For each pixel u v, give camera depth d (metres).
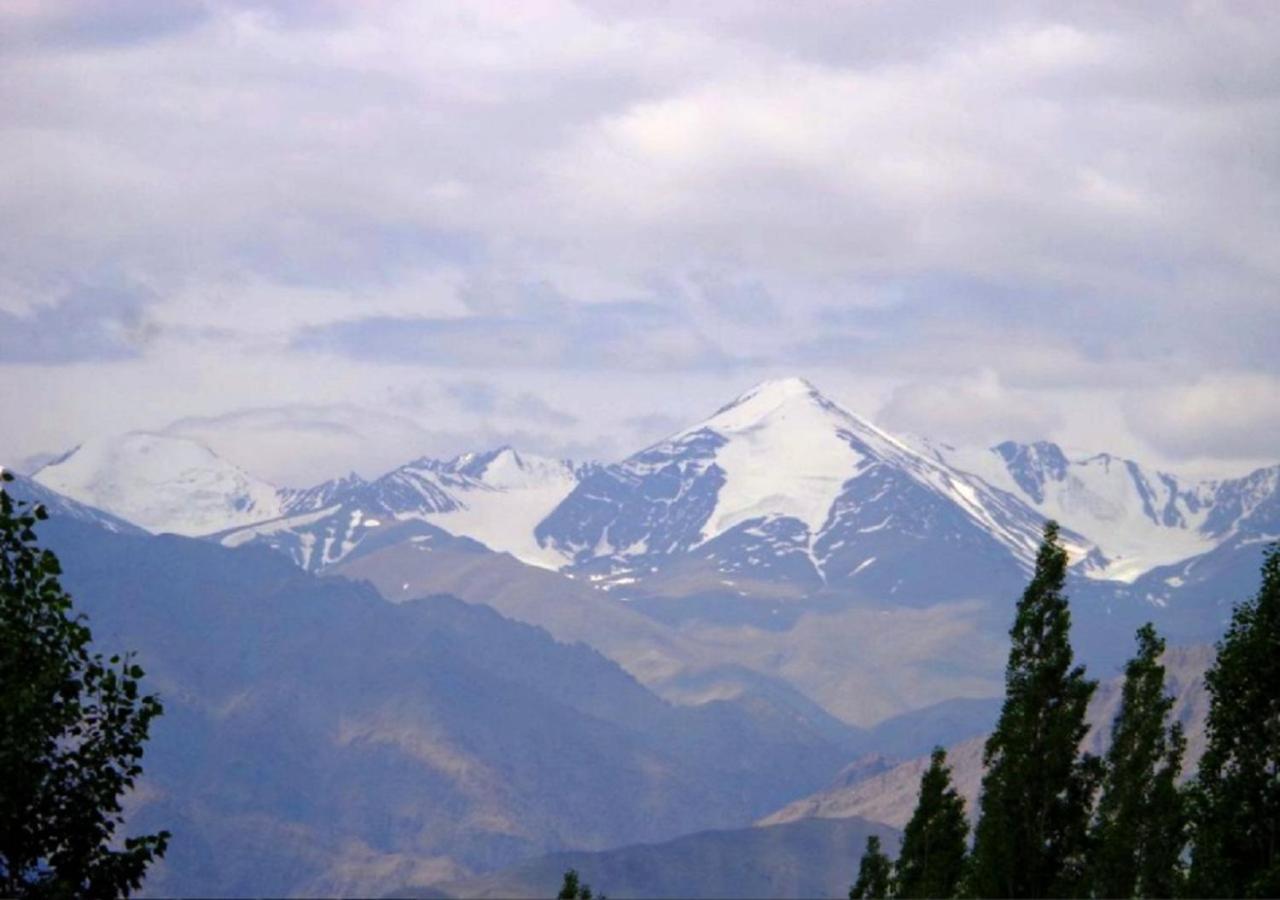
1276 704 77.81
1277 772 77.44
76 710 55.31
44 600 56.31
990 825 90.81
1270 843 76.75
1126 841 91.25
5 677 54.34
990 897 89.75
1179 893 81.94
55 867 54.91
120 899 56.00
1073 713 90.94
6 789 53.16
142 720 56.44
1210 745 79.75
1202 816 78.81
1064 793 91.94
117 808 55.84
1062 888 89.62
